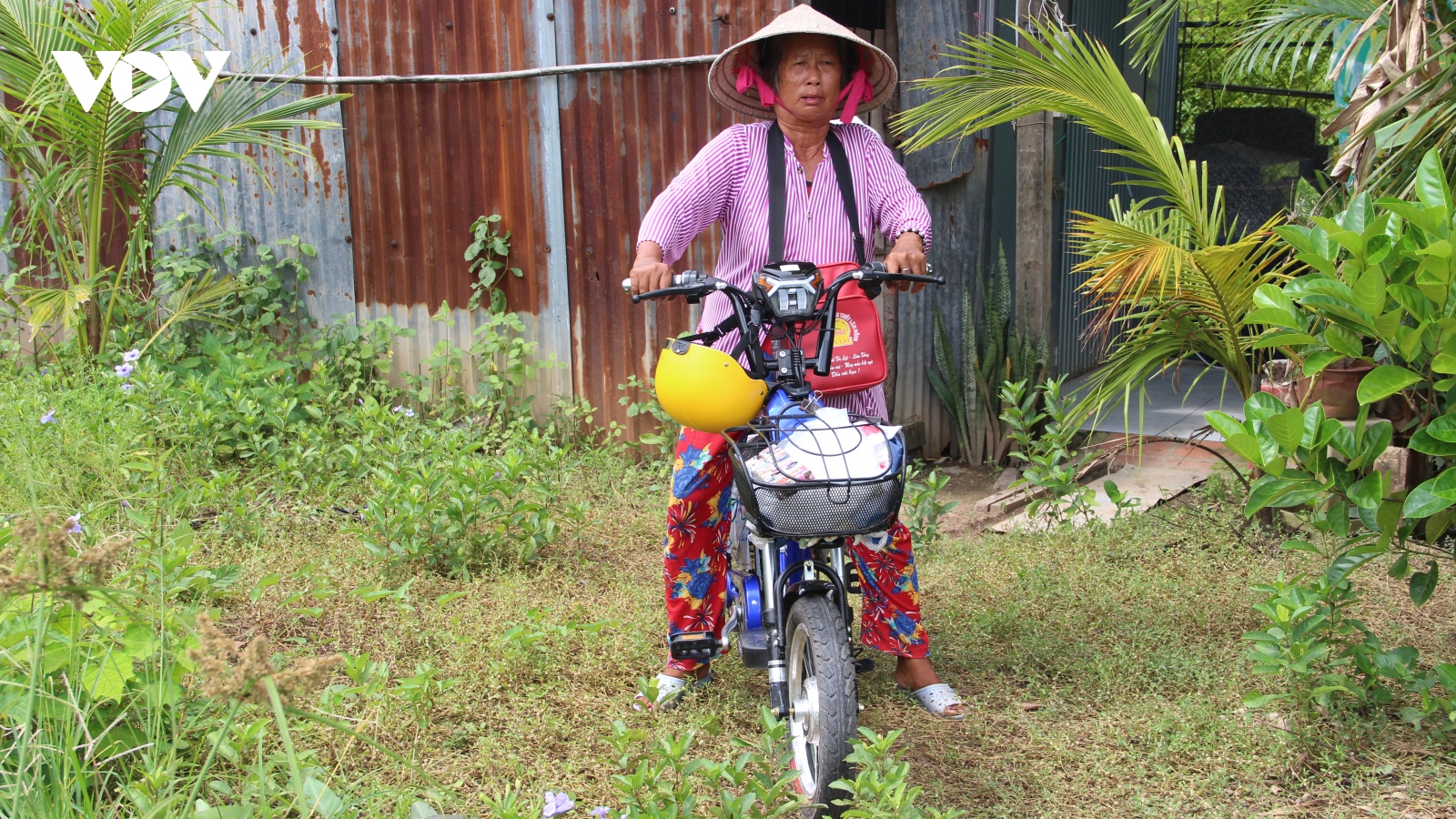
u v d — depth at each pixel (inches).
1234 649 149.5
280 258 294.7
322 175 288.0
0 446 197.9
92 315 276.2
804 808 114.8
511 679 139.9
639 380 264.7
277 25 283.6
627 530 210.7
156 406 234.4
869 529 106.9
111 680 103.8
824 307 121.8
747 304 121.1
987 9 246.8
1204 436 244.7
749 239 135.4
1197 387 319.9
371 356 282.7
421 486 187.2
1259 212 390.3
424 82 273.0
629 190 258.5
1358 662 126.8
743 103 148.2
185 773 109.2
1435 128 143.5
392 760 119.1
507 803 101.3
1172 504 216.7
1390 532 119.6
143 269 306.2
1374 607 161.5
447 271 280.2
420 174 278.8
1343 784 117.4
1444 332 111.0
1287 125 391.9
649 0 248.8
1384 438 115.5
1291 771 118.7
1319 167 379.6
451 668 141.3
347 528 177.6
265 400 256.4
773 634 115.8
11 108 301.0
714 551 139.0
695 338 123.9
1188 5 452.4
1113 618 160.1
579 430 271.0
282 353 295.4
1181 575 177.6
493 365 271.9
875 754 102.6
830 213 135.0
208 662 71.2
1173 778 119.0
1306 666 121.5
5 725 104.7
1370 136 161.9
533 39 260.1
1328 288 113.3
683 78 249.1
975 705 139.3
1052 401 203.5
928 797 117.8
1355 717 124.9
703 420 114.0
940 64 247.8
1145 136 180.1
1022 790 118.9
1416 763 119.7
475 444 208.1
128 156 289.9
